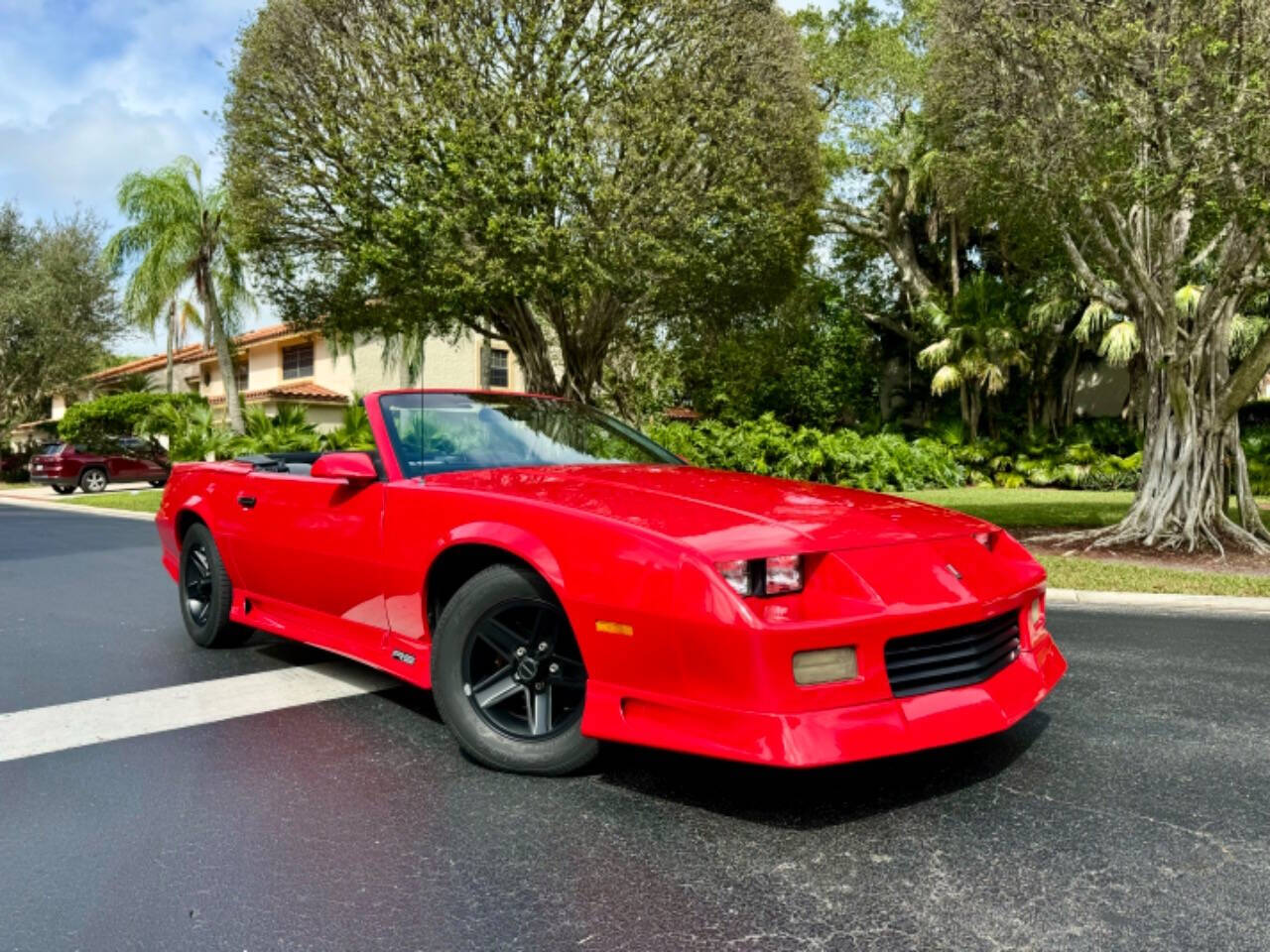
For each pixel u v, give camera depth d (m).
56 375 32.19
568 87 12.98
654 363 23.22
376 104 12.84
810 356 27.83
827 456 20.48
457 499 3.29
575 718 3.04
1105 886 2.36
